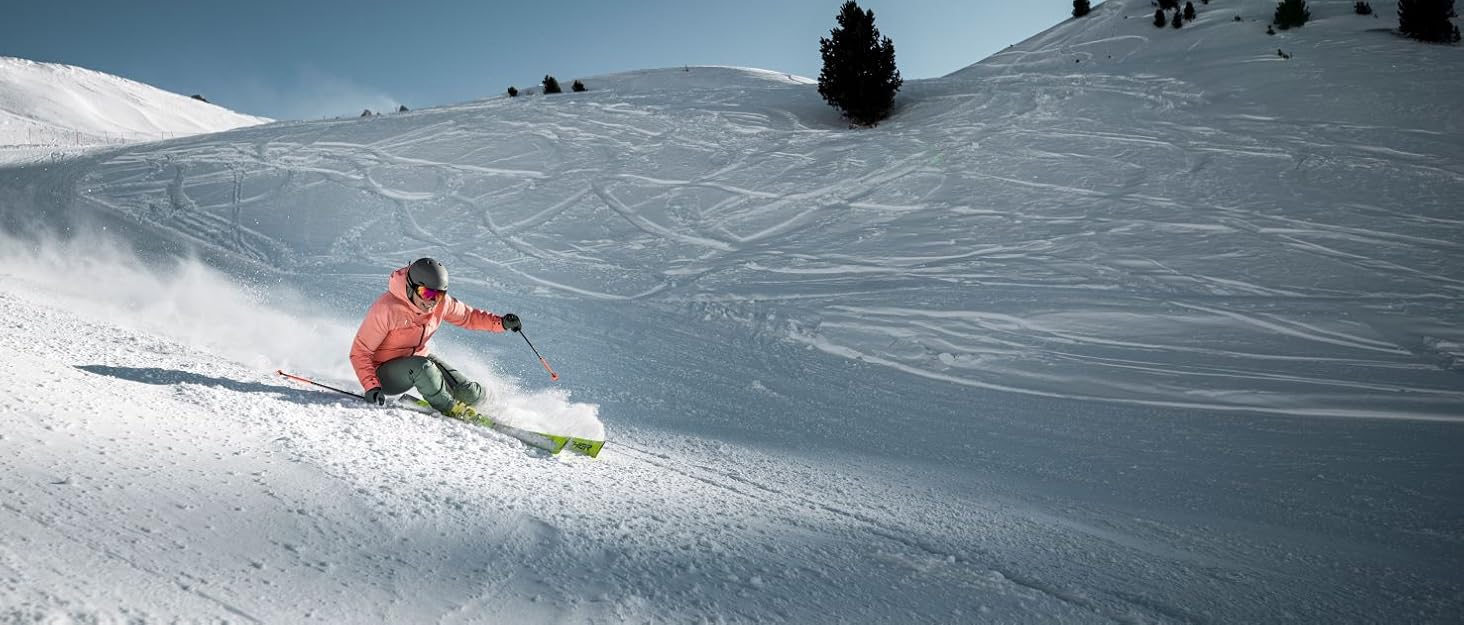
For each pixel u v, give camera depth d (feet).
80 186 67.36
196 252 48.73
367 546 7.23
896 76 75.10
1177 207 46.34
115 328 19.57
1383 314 31.35
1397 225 41.55
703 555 8.72
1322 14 88.22
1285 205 45.29
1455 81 63.21
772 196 56.03
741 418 21.31
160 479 7.84
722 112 82.99
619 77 128.06
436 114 92.38
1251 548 12.58
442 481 9.89
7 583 5.06
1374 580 11.26
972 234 45.09
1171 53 85.46
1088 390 25.55
